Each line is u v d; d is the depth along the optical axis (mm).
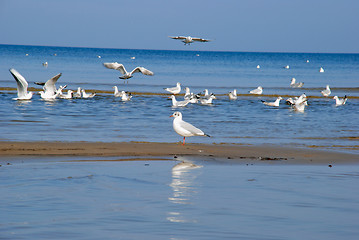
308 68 128125
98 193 10680
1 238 7824
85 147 16875
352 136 22719
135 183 11750
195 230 8453
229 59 189875
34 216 8961
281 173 13641
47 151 15977
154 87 54250
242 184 11992
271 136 22156
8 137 19109
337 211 9836
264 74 91250
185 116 28828
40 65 96750
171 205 9898
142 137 20609
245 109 34188
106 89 49594
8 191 10656
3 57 132125
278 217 9328
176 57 197250
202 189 11328
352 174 13758
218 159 15727
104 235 8070
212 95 37844
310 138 21891
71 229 8312
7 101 33812
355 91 57594
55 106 31766
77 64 106562
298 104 33812
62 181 11711
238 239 8086
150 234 8188
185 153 16578
